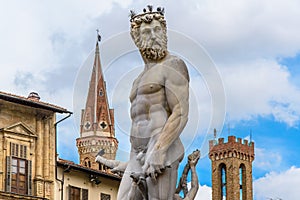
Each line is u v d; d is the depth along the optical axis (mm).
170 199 10766
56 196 52281
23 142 52344
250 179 144625
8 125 51781
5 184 50750
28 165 52062
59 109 53906
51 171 52719
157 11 11078
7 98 51094
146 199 10695
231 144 143125
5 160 51062
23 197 51094
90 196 53219
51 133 53562
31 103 52250
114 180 54719
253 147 146250
